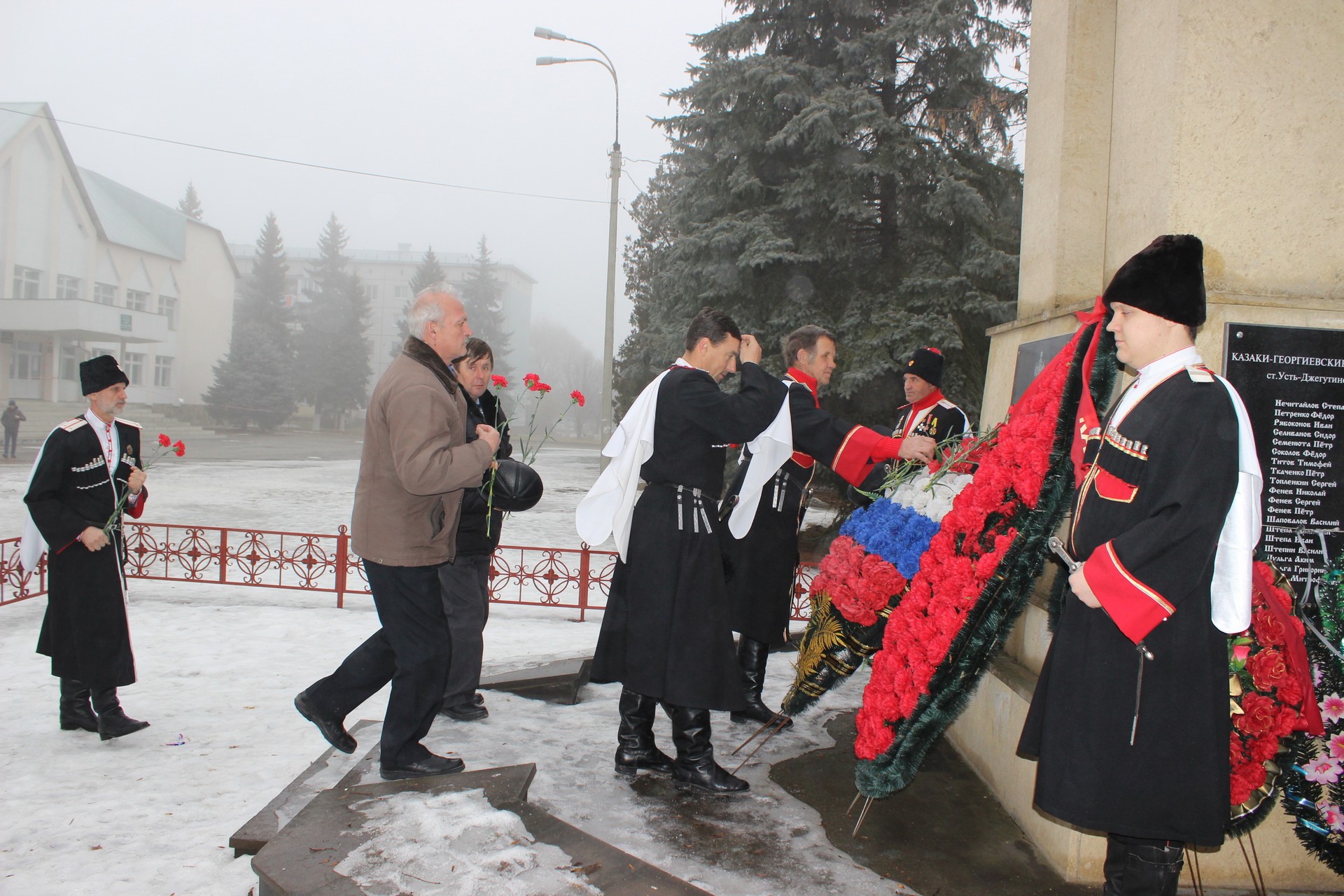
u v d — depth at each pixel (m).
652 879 2.23
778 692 4.48
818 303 12.41
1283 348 2.62
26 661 5.46
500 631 6.84
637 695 3.22
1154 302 2.05
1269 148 2.67
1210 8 2.65
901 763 2.54
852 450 3.27
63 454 3.87
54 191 41.56
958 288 11.88
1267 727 2.19
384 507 3.03
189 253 52.69
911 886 2.48
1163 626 1.98
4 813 3.21
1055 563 2.66
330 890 2.15
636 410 3.18
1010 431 2.52
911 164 12.05
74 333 40.09
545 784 3.11
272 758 3.83
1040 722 2.19
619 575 3.29
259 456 32.00
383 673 3.28
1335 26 2.68
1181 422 1.96
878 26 13.17
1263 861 2.58
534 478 3.95
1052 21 3.39
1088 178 3.25
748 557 3.91
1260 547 2.60
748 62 12.45
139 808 3.26
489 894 2.14
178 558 7.97
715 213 13.07
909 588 2.97
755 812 2.94
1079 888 2.51
